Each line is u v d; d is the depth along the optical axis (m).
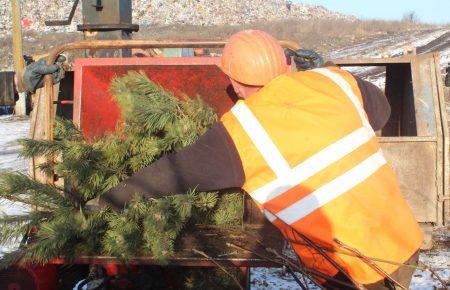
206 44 4.07
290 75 2.73
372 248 2.56
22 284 3.40
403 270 2.72
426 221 5.61
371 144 2.69
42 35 38.44
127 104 3.36
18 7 15.25
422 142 5.53
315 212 2.54
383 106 2.94
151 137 3.45
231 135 2.55
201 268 3.57
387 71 6.68
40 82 3.87
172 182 2.56
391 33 40.91
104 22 7.25
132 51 6.56
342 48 34.28
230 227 3.50
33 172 3.78
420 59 5.84
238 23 50.31
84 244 3.19
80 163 3.37
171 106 3.39
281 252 3.15
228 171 2.53
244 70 2.77
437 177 5.55
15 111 16.73
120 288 3.54
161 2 52.31
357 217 2.55
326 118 2.59
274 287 4.81
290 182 2.53
